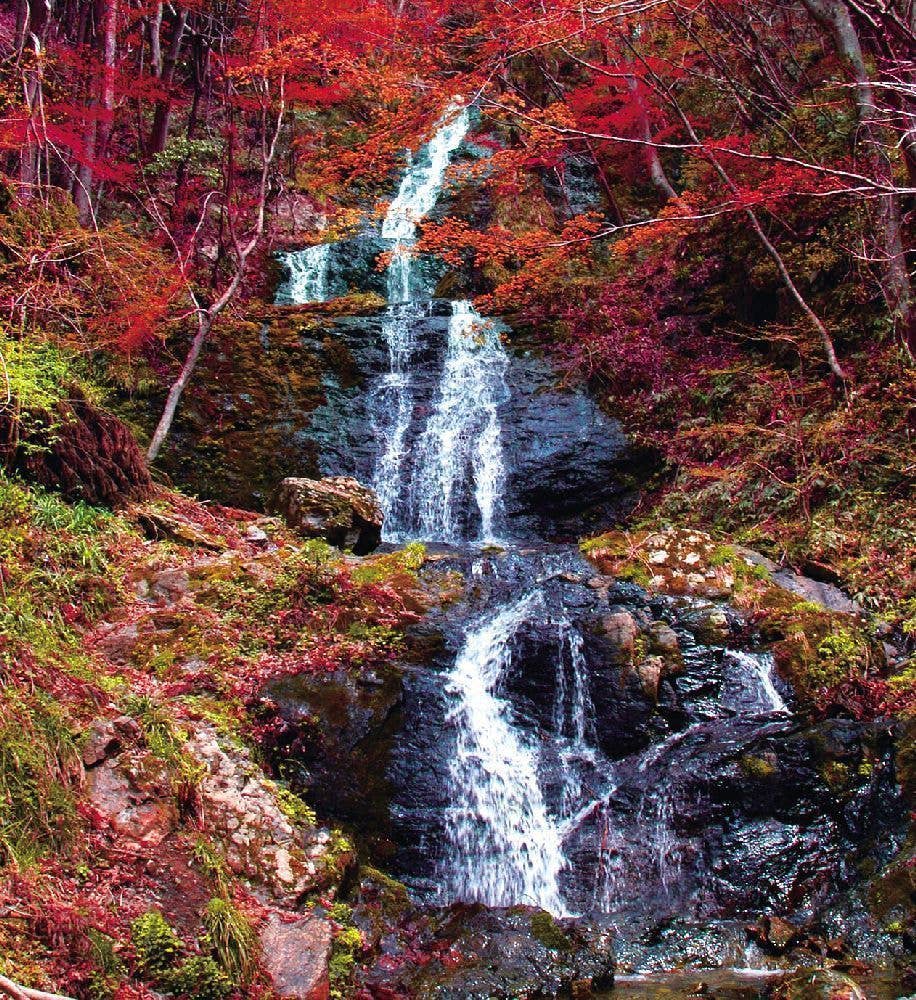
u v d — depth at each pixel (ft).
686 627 26.00
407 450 41.34
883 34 23.20
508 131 64.39
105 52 44.68
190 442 39.14
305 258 55.67
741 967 18.04
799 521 31.76
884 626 26.48
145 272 38.47
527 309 47.29
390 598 26.20
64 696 17.26
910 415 32.22
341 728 21.79
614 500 39.86
